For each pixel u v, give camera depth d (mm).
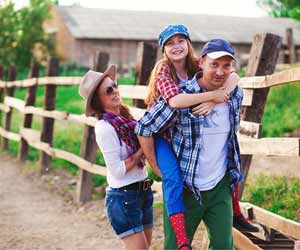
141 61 6848
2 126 14039
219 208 3781
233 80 3727
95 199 7906
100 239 6258
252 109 5070
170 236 3838
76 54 32875
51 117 9469
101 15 34938
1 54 27641
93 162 7887
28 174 9836
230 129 3750
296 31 34688
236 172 3777
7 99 12367
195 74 3783
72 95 18297
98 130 3893
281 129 9812
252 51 5117
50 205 7820
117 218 3945
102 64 7809
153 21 35125
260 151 4727
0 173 10000
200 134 3676
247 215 4902
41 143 9664
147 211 4105
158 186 6121
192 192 3770
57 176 9477
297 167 7984
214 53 3584
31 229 6719
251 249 4691
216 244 3818
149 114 3744
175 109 3678
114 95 3986
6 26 27891
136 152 3926
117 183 3916
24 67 28125
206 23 35375
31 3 28703
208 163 3713
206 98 3619
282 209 6121
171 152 3777
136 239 3955
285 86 11453
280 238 5070
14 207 7758
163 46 3924
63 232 6570
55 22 34531
